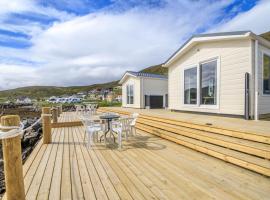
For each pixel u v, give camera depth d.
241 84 5.69
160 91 13.74
